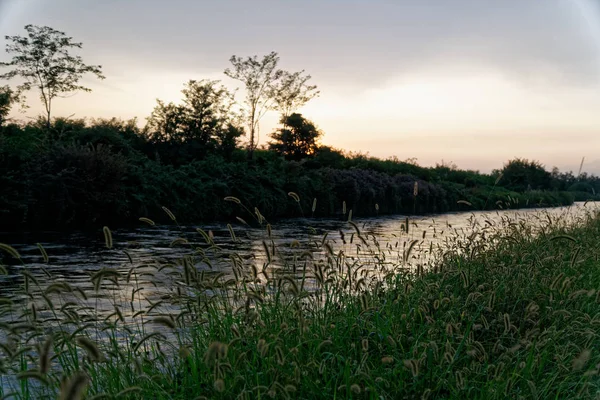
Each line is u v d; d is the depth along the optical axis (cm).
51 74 3005
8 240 1559
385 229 2036
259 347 296
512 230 809
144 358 377
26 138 2462
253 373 330
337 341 391
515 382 351
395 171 4569
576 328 417
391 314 453
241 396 283
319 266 440
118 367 350
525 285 537
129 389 250
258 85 3878
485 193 4575
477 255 660
